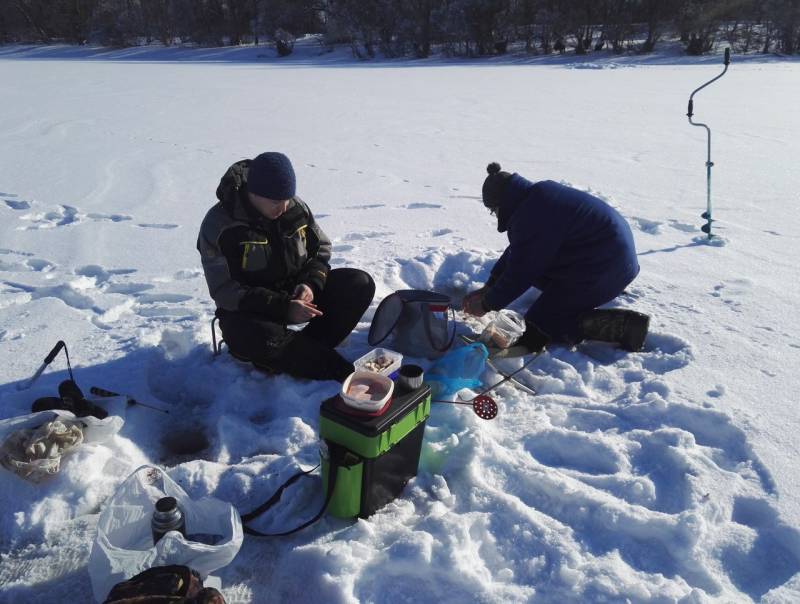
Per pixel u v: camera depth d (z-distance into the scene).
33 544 2.26
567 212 3.19
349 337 3.58
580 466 2.62
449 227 5.50
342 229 5.50
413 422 2.29
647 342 3.52
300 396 2.98
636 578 2.04
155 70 25.20
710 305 3.89
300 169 7.74
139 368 3.24
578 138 9.57
